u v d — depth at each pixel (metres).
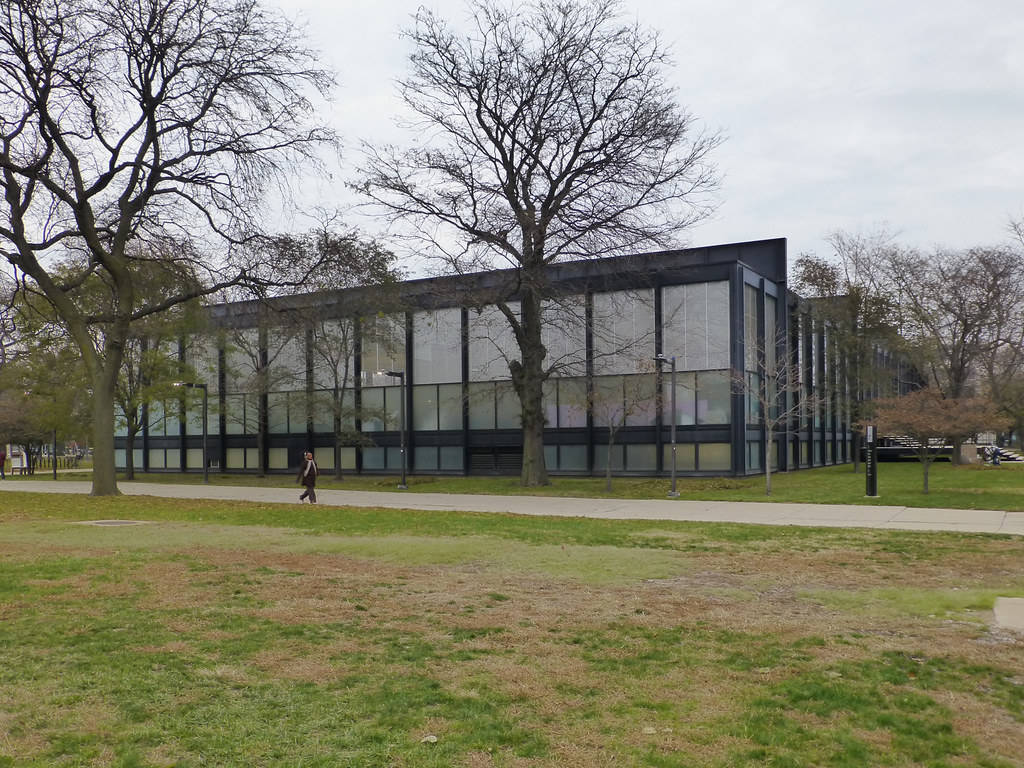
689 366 38.31
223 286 29.27
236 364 46.66
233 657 7.27
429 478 42.00
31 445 59.25
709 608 9.49
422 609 9.38
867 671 6.86
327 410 42.62
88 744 5.20
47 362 43.59
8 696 6.11
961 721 5.72
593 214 31.92
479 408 43.44
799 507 24.56
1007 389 53.31
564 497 30.14
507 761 4.96
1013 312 48.72
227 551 14.00
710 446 37.88
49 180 26.12
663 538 16.31
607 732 5.47
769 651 7.52
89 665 6.95
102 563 12.46
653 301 38.72
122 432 59.84
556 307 36.75
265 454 50.69
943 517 21.19
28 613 8.97
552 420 41.50
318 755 5.03
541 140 33.38
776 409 42.88
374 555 13.64
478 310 34.03
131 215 28.34
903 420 27.69
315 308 33.59
